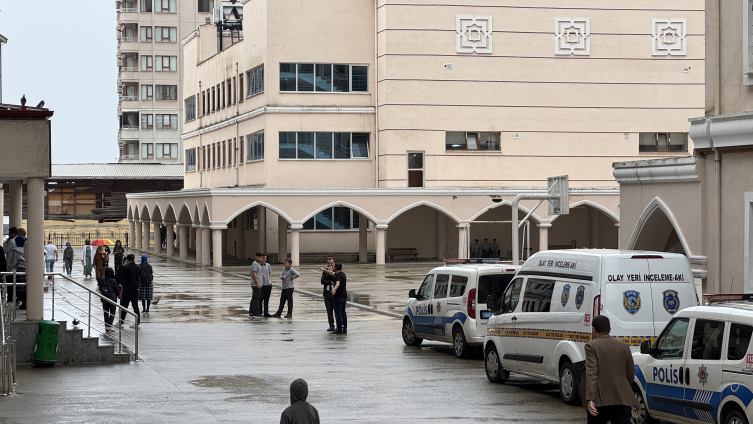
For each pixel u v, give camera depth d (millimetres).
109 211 96188
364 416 13242
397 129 57750
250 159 62812
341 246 61281
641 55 60188
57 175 93875
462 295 19594
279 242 57281
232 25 72250
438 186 58125
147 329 25188
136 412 13383
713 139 17938
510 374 17703
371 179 59875
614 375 10609
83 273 49219
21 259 21875
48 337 17875
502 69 58844
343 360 19281
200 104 75750
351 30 59562
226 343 22125
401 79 57781
